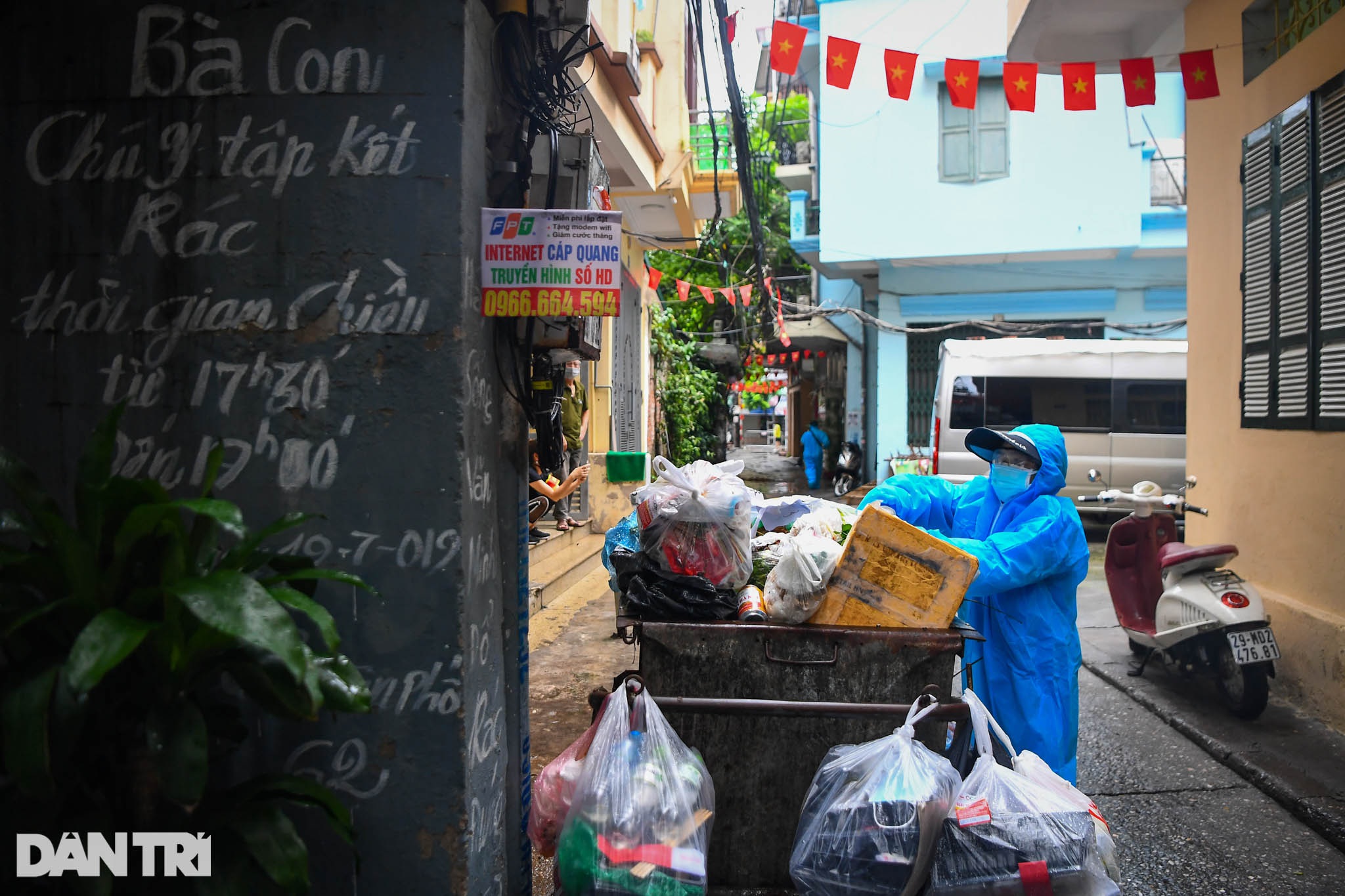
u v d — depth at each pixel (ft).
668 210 30.30
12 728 4.77
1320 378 15.15
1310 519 15.38
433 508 7.13
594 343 9.27
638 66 24.99
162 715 5.38
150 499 5.54
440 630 7.14
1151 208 40.83
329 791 6.30
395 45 7.10
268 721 7.22
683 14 28.25
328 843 7.22
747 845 8.20
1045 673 9.82
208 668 5.74
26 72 7.28
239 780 7.23
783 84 55.93
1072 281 43.96
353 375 7.16
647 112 25.48
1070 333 44.60
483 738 7.71
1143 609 17.24
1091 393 36.24
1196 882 10.07
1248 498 17.48
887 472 43.39
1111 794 12.41
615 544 10.10
